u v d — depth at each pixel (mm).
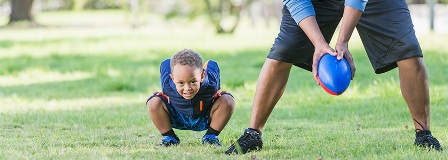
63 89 9523
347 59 3943
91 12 44188
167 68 4664
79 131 5582
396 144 4566
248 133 4387
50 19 36406
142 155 4328
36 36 23438
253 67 12273
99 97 8570
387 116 6273
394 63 4293
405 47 4152
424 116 4363
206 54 15008
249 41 18484
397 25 4160
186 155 4273
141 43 18828
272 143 4777
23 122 6137
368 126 5684
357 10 4004
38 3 46062
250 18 27906
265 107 4359
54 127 5844
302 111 6711
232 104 4680
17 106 7492
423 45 13914
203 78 4445
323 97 7680
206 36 21344
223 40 19234
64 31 26406
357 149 4410
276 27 25766
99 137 5219
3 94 8898
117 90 9469
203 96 4543
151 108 4668
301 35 4137
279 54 4184
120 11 43969
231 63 13023
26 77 11227
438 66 10711
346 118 6246
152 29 26859
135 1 27969
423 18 24625
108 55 15477
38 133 5492
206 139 4750
